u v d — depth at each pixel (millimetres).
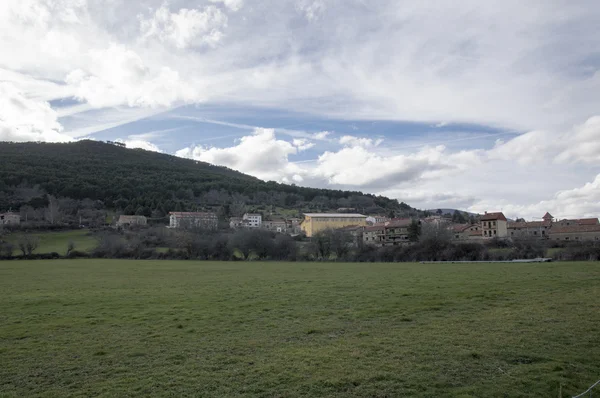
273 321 22500
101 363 15734
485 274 46250
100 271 66062
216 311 25812
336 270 63438
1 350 17594
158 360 15906
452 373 13773
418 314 23438
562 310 22984
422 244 93562
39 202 197375
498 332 18688
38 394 12852
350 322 21922
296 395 12320
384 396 12125
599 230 122250
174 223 178250
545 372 13609
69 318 24328
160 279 50469
